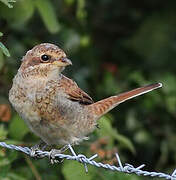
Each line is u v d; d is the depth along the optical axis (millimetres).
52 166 11195
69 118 9523
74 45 13234
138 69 14195
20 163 10992
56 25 11148
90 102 10023
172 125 13508
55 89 9484
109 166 9000
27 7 11070
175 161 13258
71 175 10242
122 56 14469
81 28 13406
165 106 13445
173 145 13320
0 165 10266
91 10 14531
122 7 14742
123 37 14703
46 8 11133
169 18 14391
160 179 12062
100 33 14695
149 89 10570
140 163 13469
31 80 9445
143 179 12094
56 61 9531
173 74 13961
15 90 9438
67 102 9516
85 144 10852
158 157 13500
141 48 14258
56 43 13172
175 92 13484
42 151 9562
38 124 9484
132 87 13625
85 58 13562
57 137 9602
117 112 13570
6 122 11406
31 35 13039
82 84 13383
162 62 14133
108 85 13531
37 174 10641
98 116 10141
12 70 11836
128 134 13422
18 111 9500
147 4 14766
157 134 13445
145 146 13422
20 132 10555
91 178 10359
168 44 14156
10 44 12578
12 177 10516
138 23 14734
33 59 9523
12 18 11102
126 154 13406
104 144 10812
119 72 14047
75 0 13109
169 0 14656
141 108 13523
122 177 10562
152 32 14273
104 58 14508
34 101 9375
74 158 9195
